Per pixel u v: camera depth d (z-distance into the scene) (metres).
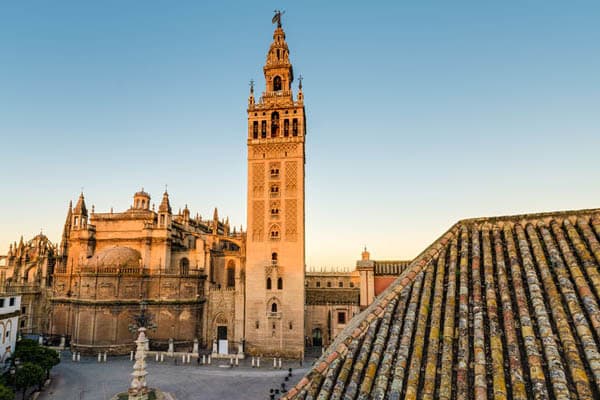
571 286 12.60
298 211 76.88
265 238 77.00
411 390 10.34
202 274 83.00
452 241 17.25
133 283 78.62
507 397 9.54
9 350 58.03
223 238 92.94
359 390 10.96
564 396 9.01
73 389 51.38
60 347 77.94
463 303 13.05
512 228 16.95
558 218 16.52
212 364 66.88
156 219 92.69
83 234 88.31
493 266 14.80
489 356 10.96
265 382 55.62
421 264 16.05
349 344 13.08
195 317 80.06
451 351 11.41
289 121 79.81
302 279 74.75
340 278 106.38
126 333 76.38
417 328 12.63
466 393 9.91
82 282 77.31
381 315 14.06
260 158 79.62
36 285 92.00
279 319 74.12
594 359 9.87
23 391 44.69
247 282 76.00
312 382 11.95
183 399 48.09
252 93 82.31
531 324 11.56
